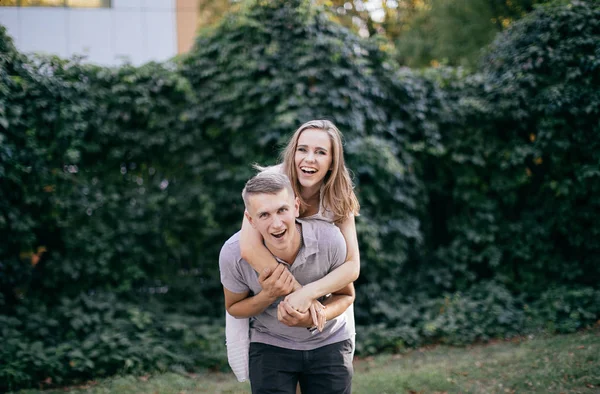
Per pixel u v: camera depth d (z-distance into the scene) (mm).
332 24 6359
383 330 5969
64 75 5797
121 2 10055
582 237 6758
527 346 5371
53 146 5660
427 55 13758
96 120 5961
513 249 6887
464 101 6895
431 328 5973
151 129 6336
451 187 7266
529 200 6980
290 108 6145
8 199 5531
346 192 2605
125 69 6176
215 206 6512
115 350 5070
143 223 6254
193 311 6297
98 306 5621
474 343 5941
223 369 5258
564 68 6547
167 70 6414
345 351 2521
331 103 6148
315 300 2311
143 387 4602
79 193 5918
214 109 6434
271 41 6281
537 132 6746
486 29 12328
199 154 6457
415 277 6996
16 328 5266
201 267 6609
